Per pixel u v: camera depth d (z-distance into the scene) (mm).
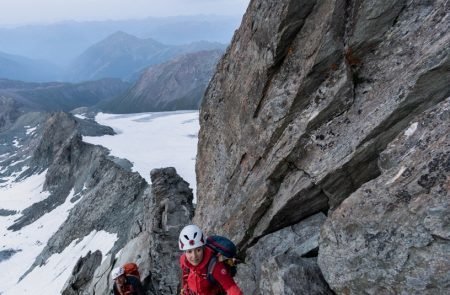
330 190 11211
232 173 16016
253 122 13922
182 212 26266
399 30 10172
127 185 94938
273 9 11906
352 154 10320
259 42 13000
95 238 82375
